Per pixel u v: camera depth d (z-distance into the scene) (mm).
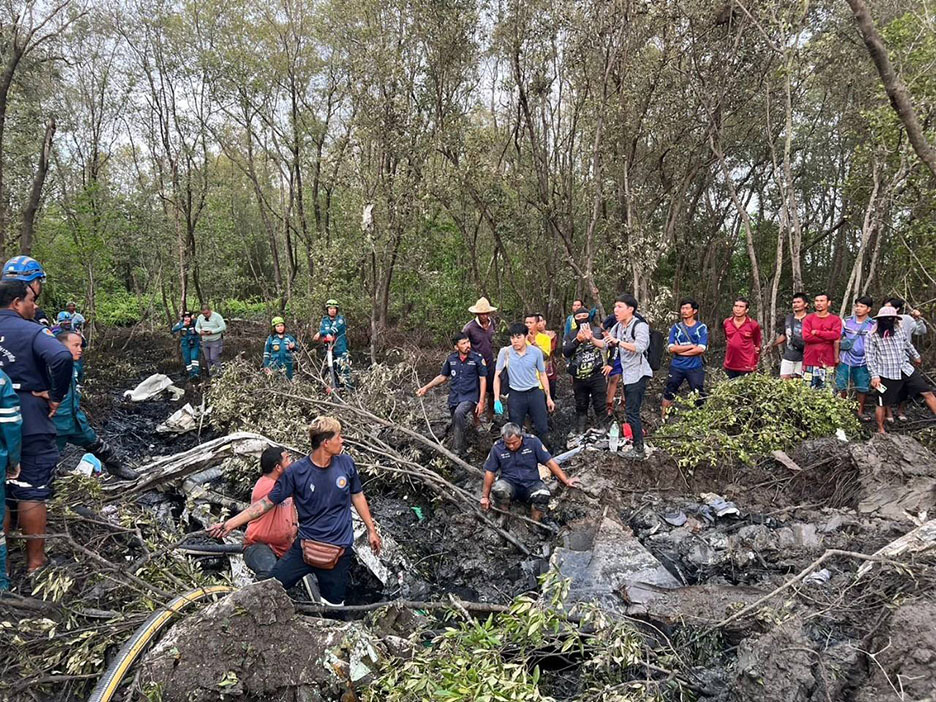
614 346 7215
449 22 13219
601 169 11727
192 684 2818
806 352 7840
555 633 3393
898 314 6820
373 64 13266
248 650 2955
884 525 4688
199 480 6074
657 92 11594
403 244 14859
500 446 5344
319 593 4207
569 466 6281
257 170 22812
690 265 18094
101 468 5566
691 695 3242
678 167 13562
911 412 8125
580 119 13297
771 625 3475
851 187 10852
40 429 4039
